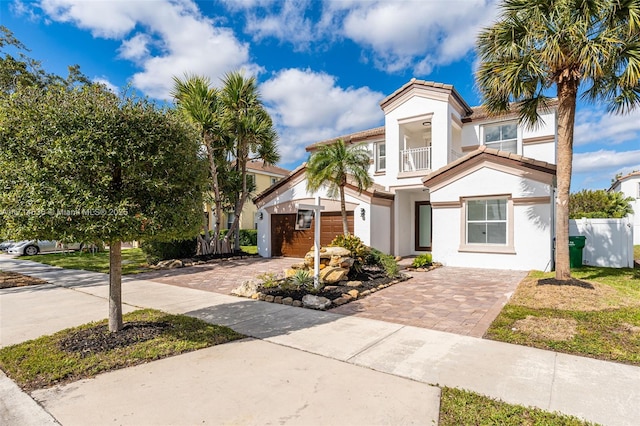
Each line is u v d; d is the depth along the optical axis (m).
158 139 4.97
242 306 7.54
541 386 3.68
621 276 9.92
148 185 4.78
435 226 13.48
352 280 9.79
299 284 8.67
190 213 5.41
